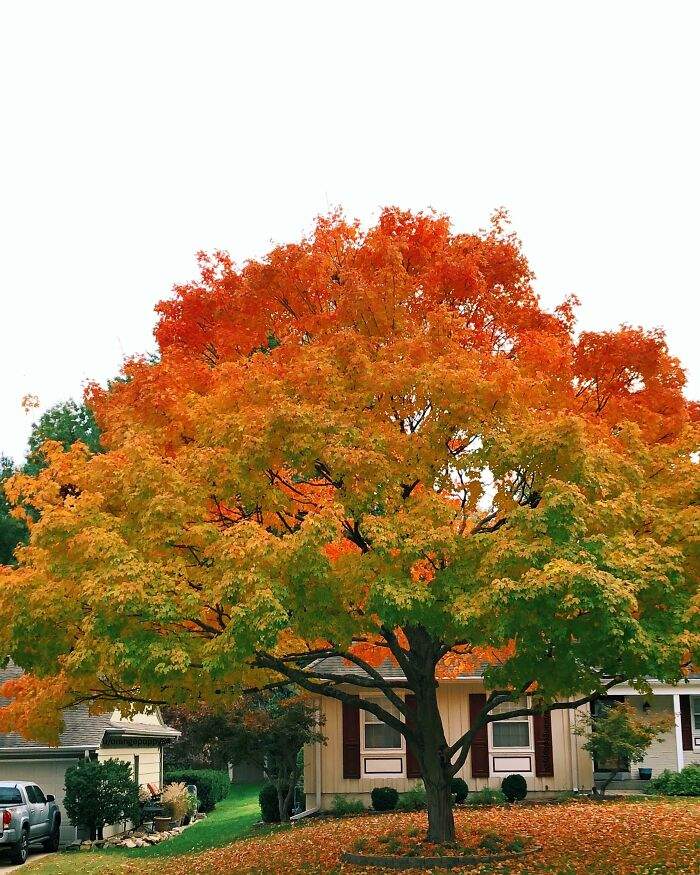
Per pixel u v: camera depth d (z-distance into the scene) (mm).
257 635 12258
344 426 13977
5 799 23766
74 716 29172
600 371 16047
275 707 30719
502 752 28188
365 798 27969
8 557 53406
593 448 14023
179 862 20828
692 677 29250
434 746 17656
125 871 19922
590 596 11789
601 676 15484
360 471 13734
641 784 29812
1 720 16703
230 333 17172
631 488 14602
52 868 21219
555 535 12828
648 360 15766
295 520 15547
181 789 32375
